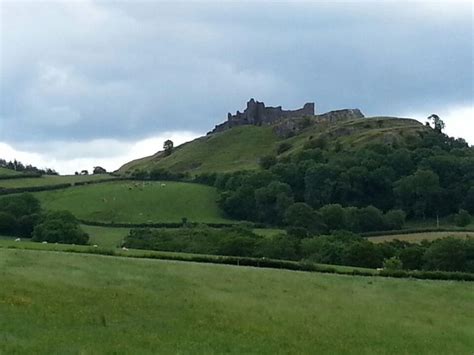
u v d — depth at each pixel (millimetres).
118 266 52250
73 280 44469
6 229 132750
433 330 42125
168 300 41750
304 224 149875
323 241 117688
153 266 53969
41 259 51938
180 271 52969
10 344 27359
